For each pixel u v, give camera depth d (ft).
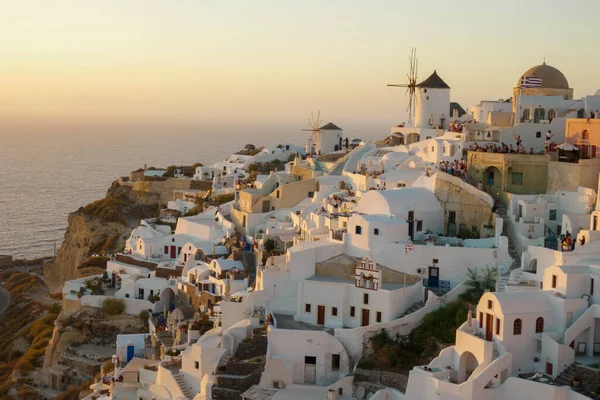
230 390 282.36
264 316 320.50
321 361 291.38
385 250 326.85
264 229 454.40
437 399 246.47
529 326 253.85
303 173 511.81
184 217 510.99
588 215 316.60
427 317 297.94
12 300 631.56
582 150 357.41
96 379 369.50
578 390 233.55
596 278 256.93
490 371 242.99
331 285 313.12
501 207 355.15
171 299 426.51
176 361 321.52
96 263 550.77
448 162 387.96
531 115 415.44
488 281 301.43
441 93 511.40
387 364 285.02
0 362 495.41
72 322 436.35
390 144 508.53
